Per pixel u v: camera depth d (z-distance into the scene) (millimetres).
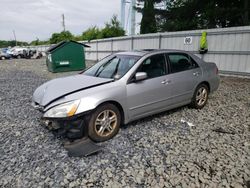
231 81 10336
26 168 3123
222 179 2867
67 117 3549
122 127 4508
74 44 15258
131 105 4234
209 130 4387
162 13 26859
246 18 18734
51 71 15008
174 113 5383
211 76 5836
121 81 4152
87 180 2861
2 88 8922
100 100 3770
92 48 25359
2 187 2742
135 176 2938
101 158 3363
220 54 11953
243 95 7398
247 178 2887
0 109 5898
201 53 12656
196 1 21484
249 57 10820
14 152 3564
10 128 4555
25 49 37406
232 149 3621
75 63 15547
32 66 19828
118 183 2801
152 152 3537
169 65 4934
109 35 35844
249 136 4117
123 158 3363
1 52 35062
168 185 2766
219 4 20703
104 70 4793
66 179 2883
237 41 11164
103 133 3930
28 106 6176
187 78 5199
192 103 5570
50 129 3865
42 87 4555
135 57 4668
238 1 20188
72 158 3357
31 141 3941
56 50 14617
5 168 3127
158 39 15336
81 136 3752
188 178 2891
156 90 4570
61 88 4062
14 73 14352
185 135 4152
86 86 3969
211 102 6434
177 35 13922
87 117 3729
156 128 4469
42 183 2811
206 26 21859
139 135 4148
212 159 3320
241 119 5012
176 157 3385
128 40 18656
